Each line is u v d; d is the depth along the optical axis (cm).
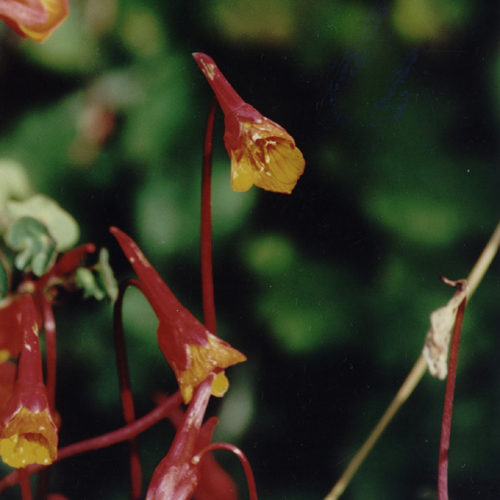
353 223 46
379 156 46
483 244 47
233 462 46
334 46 45
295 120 46
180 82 45
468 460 47
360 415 47
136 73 45
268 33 45
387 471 47
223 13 45
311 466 47
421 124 46
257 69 45
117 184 45
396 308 47
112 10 45
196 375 39
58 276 42
